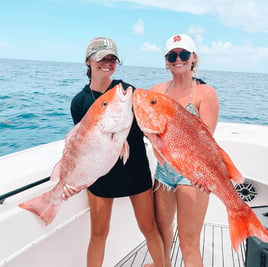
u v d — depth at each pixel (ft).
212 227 10.32
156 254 7.23
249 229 4.91
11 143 26.02
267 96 79.97
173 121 4.97
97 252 7.00
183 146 5.02
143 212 6.98
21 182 6.60
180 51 6.31
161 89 7.22
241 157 10.18
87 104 6.67
